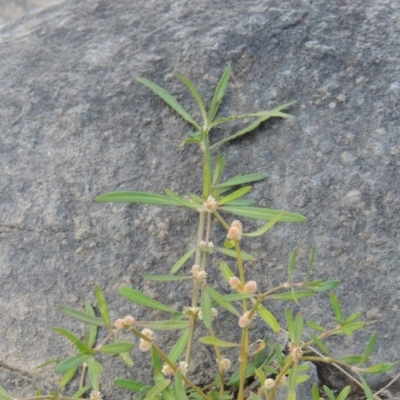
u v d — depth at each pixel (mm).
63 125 496
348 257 471
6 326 478
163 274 475
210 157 475
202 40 508
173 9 531
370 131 483
